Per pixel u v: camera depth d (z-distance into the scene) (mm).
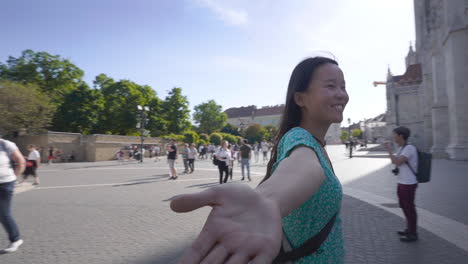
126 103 44688
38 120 28969
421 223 5930
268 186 584
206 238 439
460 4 19859
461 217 6359
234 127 91375
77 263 4375
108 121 43438
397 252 4531
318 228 921
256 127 75188
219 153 12992
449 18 20219
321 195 892
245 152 14242
